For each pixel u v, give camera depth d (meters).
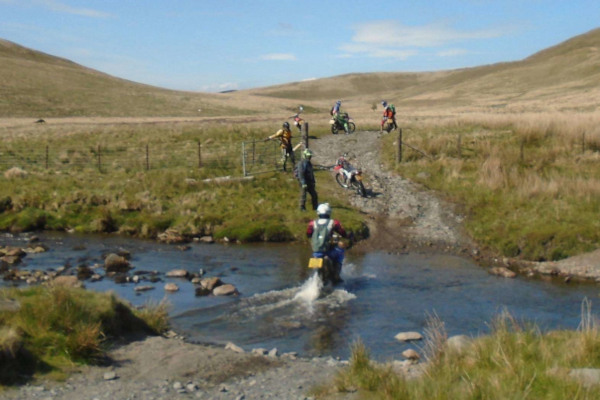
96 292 8.69
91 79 102.69
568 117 29.67
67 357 7.08
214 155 26.52
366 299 11.13
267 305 10.71
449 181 20.97
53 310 7.68
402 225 17.47
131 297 11.16
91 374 6.79
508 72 143.00
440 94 127.81
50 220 18.39
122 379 6.71
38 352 6.97
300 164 17.98
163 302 10.49
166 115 74.88
